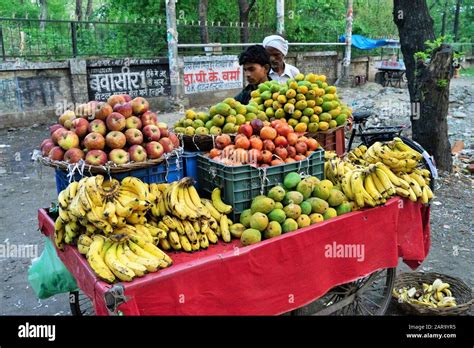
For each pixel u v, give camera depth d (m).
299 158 3.11
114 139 2.58
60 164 2.60
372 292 4.02
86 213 2.31
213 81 14.12
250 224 2.70
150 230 2.56
